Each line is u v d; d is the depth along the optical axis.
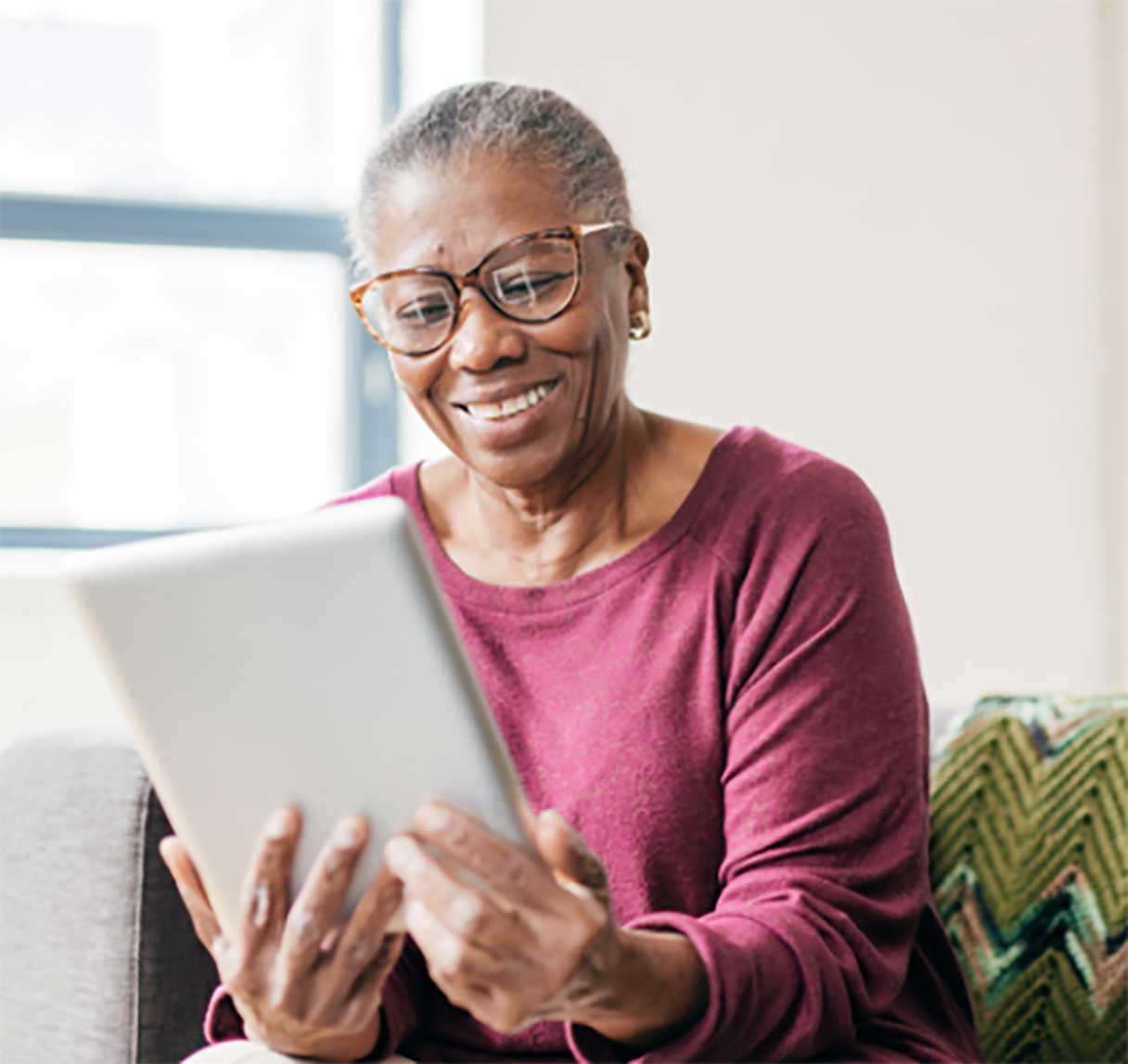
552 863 1.07
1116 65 3.41
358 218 1.50
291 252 3.71
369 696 1.07
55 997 1.67
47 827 1.69
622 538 1.55
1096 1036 1.66
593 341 1.43
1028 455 3.44
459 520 1.61
